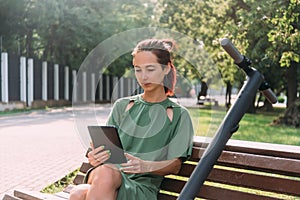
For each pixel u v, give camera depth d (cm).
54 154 738
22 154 737
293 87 1744
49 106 2320
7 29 2403
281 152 253
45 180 541
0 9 2273
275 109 2759
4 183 527
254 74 211
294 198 401
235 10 1517
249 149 265
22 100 2116
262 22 1244
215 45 1216
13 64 2044
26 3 2309
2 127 1211
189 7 1669
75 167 621
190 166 274
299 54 1212
